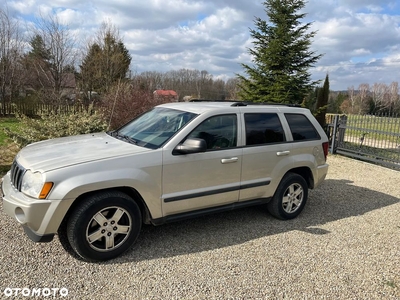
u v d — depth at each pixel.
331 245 3.77
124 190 3.33
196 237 3.81
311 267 3.23
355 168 8.70
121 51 24.41
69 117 7.34
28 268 2.94
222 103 4.46
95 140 3.88
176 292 2.70
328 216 4.79
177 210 3.55
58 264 3.04
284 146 4.35
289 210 4.54
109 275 2.91
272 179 4.25
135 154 3.26
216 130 3.80
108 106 12.12
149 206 3.34
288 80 14.02
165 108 4.33
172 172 3.41
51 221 2.85
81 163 3.02
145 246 3.52
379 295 2.82
